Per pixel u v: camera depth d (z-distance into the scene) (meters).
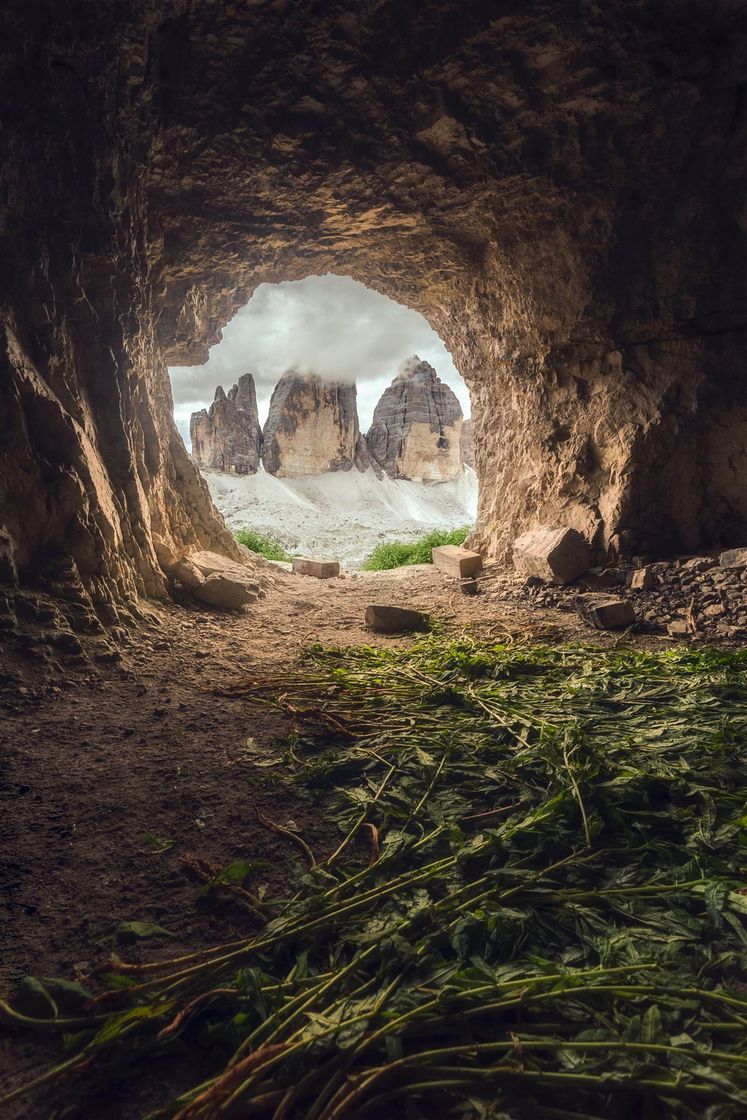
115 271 6.94
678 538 9.12
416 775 3.45
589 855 2.60
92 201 6.33
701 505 9.07
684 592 7.86
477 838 2.74
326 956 2.12
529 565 9.54
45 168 5.80
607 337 9.21
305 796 3.28
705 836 2.67
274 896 2.50
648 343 9.09
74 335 6.71
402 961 2.01
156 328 9.33
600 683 4.97
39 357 6.05
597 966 2.00
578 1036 1.71
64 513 5.77
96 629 5.39
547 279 9.49
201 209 8.57
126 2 5.76
